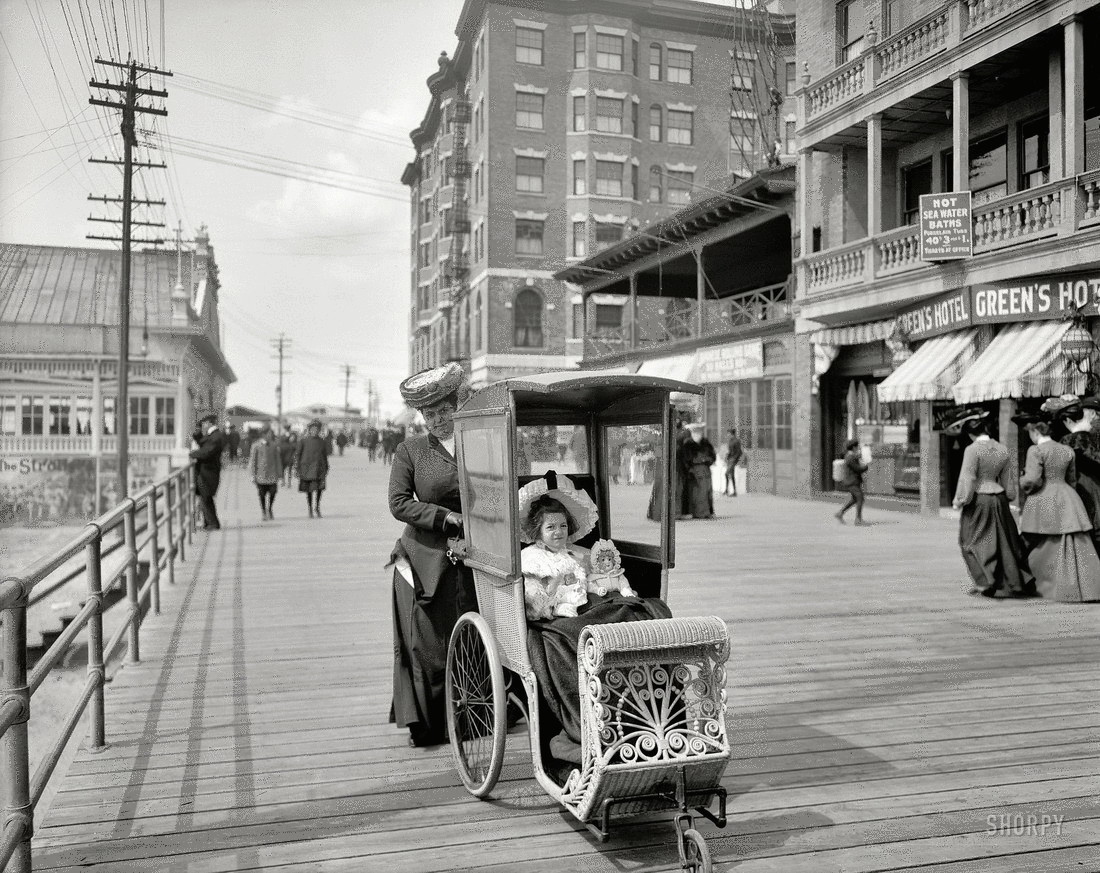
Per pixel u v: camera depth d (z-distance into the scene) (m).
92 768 4.69
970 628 7.91
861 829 3.92
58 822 4.02
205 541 14.95
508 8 42.72
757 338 24.61
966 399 14.98
